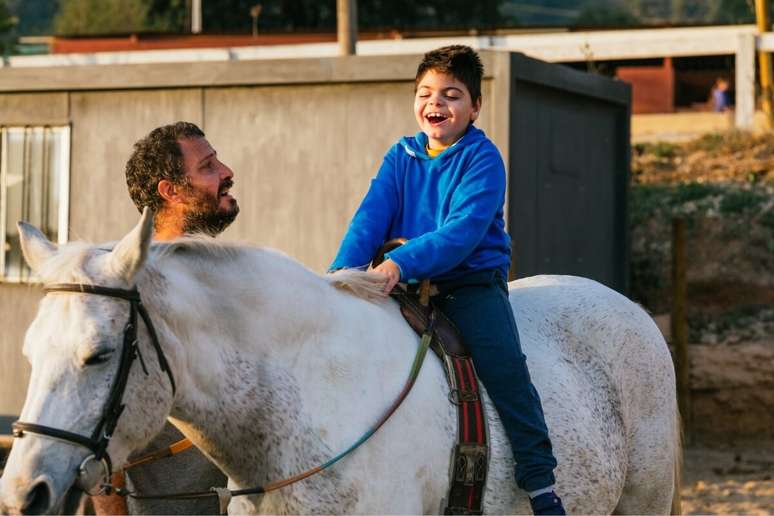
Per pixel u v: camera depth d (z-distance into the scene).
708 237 15.08
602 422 4.69
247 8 36.25
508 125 9.64
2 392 10.82
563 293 5.06
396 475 3.87
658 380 5.10
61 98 10.92
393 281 4.16
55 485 3.16
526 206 10.30
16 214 11.09
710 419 12.69
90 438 3.25
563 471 4.43
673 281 12.62
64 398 3.22
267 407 3.77
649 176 16.83
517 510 4.27
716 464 11.41
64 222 10.89
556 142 10.97
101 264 3.40
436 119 4.52
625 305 5.20
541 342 4.71
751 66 18.09
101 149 10.79
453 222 4.25
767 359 12.70
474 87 4.56
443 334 4.28
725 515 9.12
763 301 14.11
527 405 4.19
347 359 3.91
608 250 12.25
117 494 4.02
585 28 23.03
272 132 10.38
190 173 4.30
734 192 15.70
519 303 4.93
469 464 4.07
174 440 4.27
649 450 4.99
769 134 17.33
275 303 3.85
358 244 4.52
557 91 10.93
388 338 4.09
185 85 10.49
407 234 4.56
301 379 3.83
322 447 3.77
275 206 10.38
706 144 17.52
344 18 14.31
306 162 10.28
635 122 19.05
